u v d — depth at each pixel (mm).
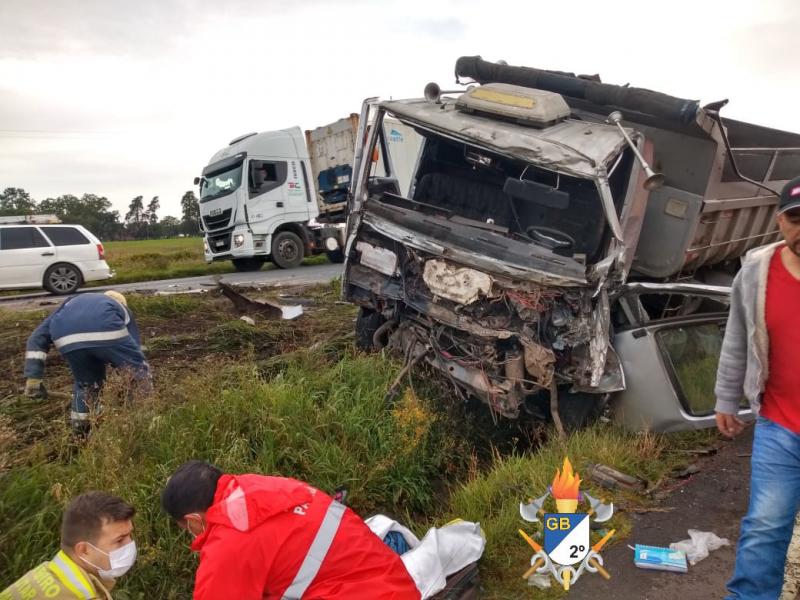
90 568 2227
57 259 13438
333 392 4984
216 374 4965
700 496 3717
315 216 15859
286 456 4184
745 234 6551
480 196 5953
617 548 3240
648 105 5059
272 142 14984
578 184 5102
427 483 4504
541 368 4383
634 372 4621
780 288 2227
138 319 8375
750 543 2385
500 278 4492
